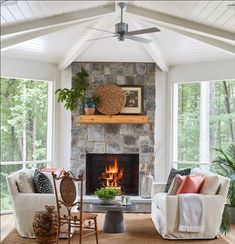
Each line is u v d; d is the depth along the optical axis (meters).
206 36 6.22
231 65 7.57
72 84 8.16
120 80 8.23
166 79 8.40
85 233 5.93
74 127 8.21
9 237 5.65
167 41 7.13
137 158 8.35
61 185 4.87
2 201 7.60
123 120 8.06
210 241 5.58
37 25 5.66
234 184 6.72
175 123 8.38
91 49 7.74
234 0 4.73
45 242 5.21
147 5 5.71
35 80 8.02
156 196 6.34
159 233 5.91
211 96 8.03
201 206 5.57
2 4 4.63
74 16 5.77
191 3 5.16
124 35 5.58
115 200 6.10
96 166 8.45
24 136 7.96
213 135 7.98
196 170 6.52
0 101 7.65
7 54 7.48
